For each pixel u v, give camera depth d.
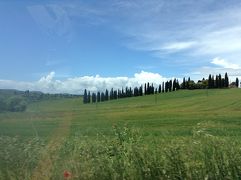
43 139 4.61
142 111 78.12
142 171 5.55
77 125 5.28
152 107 105.56
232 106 96.69
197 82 174.50
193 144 6.05
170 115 59.62
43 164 5.07
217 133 7.54
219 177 5.64
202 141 6.10
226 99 113.56
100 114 8.34
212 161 5.74
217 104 103.88
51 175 5.07
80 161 5.33
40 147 4.89
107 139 5.97
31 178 5.05
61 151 5.03
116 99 152.38
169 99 140.12
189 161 5.73
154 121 40.69
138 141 6.16
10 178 5.05
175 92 160.25
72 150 5.15
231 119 43.22
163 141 6.50
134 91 162.88
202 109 92.81
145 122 35.88
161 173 5.57
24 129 4.16
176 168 5.61
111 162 5.55
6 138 4.66
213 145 5.97
